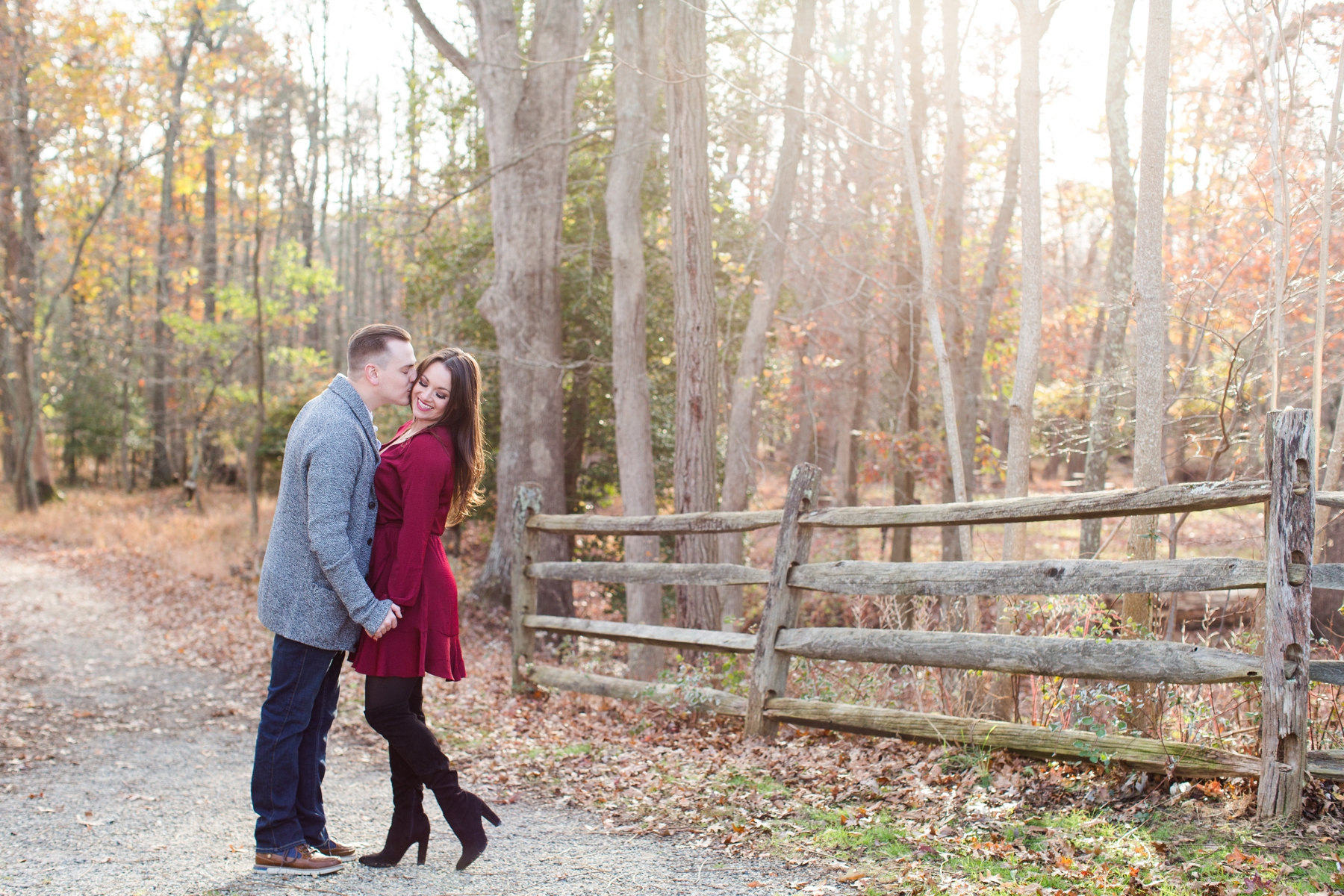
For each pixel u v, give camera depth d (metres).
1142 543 4.82
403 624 3.24
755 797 4.09
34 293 24.55
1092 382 8.98
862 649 4.50
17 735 6.10
